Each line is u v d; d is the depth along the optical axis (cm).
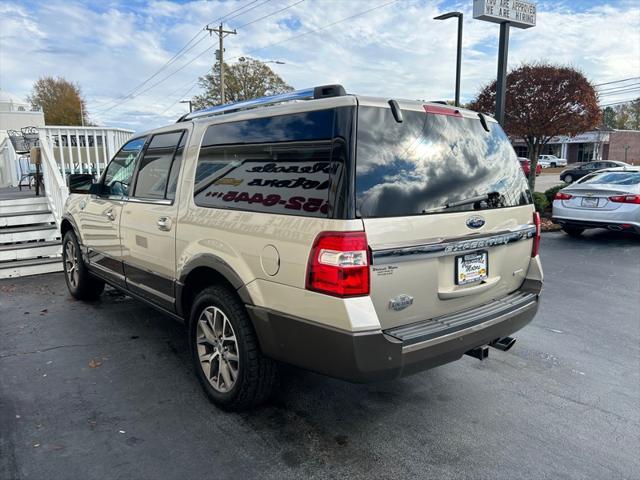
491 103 1334
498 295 311
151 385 335
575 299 557
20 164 1159
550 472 249
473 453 264
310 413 304
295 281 246
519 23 868
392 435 281
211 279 316
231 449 263
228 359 295
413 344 243
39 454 255
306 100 268
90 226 461
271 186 266
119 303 520
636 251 820
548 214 1185
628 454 265
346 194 229
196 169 325
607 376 363
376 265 232
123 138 933
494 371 370
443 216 261
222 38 3447
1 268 615
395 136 253
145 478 238
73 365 365
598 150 5003
